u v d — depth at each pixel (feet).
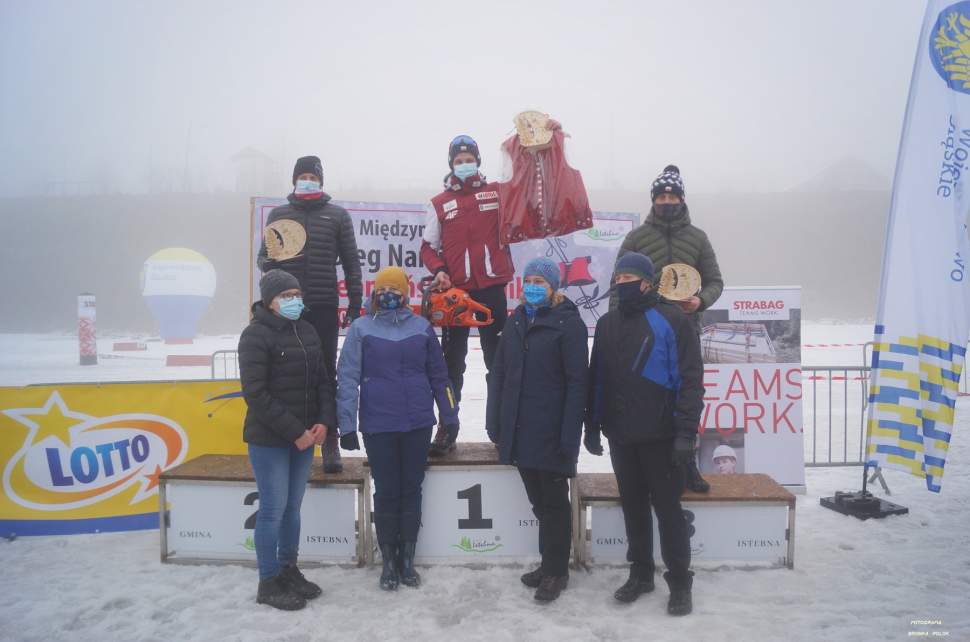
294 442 11.92
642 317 12.07
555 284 12.59
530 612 11.86
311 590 12.51
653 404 11.74
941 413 15.80
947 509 17.99
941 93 15.94
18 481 16.21
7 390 16.33
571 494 14.06
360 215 19.44
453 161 15.01
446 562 14.08
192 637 11.04
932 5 15.99
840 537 15.75
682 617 11.60
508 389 12.52
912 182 16.19
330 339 15.40
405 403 12.80
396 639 10.93
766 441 19.70
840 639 10.82
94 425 16.67
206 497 14.28
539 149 15.07
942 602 12.24
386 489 12.85
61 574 13.74
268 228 14.93
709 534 13.84
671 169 15.19
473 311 14.52
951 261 15.84
